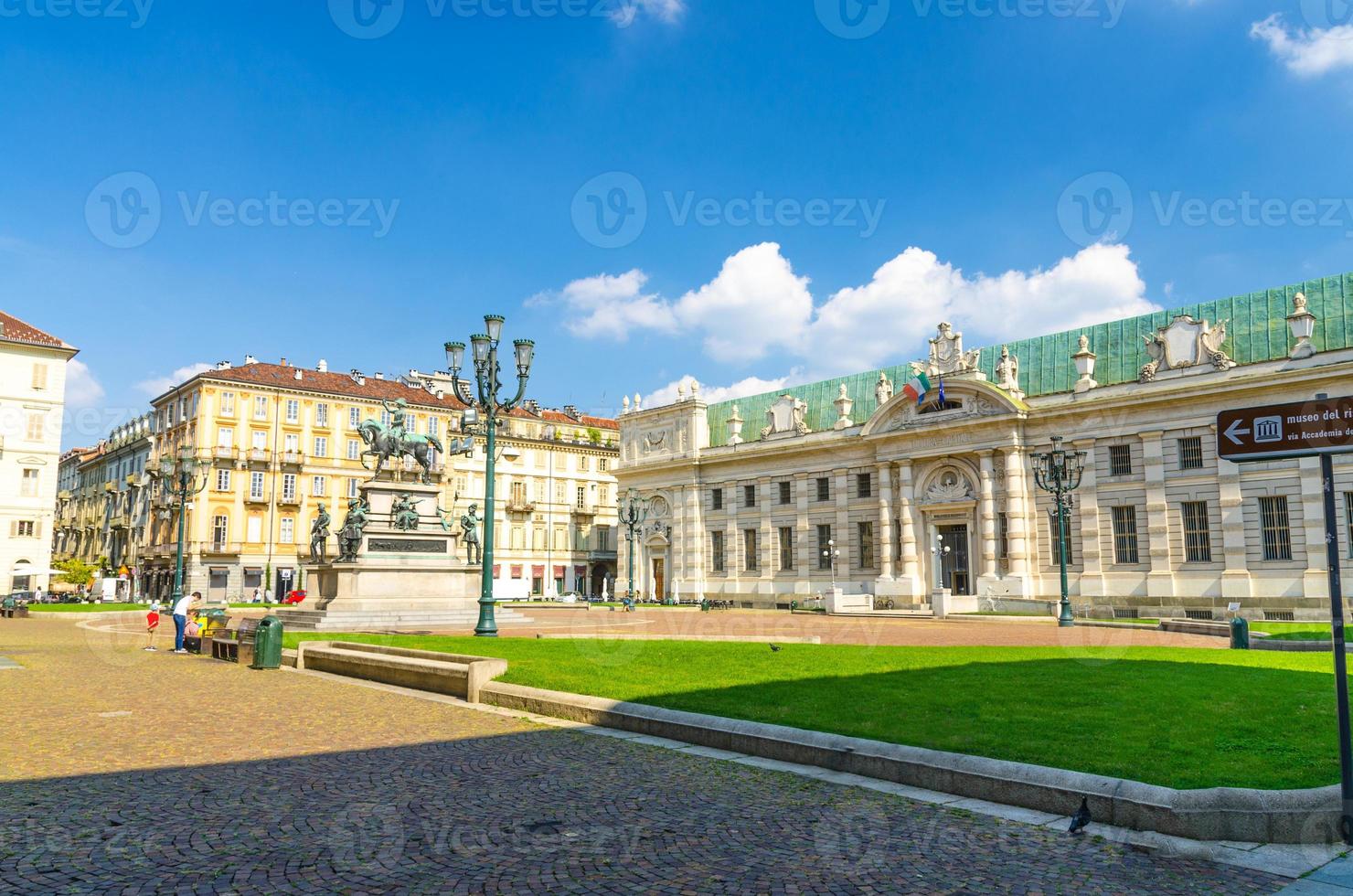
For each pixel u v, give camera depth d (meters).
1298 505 49.56
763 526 78.19
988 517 61.62
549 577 94.75
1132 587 55.00
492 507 27.52
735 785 10.11
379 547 35.16
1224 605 51.06
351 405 86.50
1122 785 8.71
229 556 78.94
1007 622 48.28
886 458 68.69
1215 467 52.56
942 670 18.41
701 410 84.69
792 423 78.19
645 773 10.70
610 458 101.50
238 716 14.62
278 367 87.69
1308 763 9.66
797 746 11.22
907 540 66.56
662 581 86.62
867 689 15.31
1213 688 15.43
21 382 72.56
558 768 10.93
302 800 9.41
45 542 72.56
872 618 55.41
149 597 83.06
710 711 13.23
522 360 28.23
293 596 40.56
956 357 65.75
